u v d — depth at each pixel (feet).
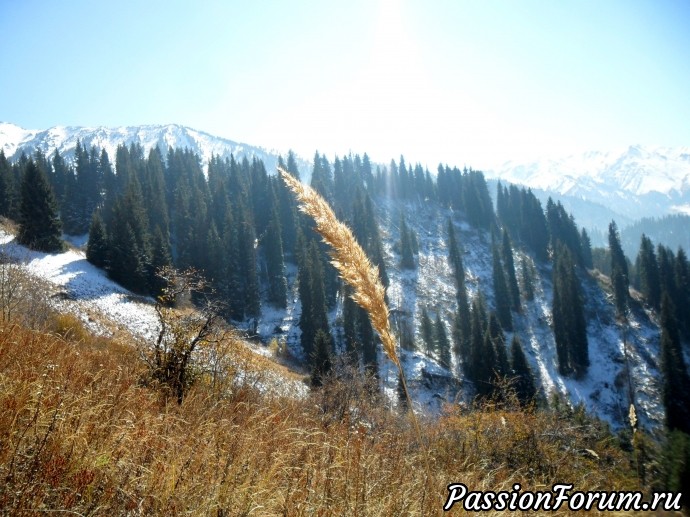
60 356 13.98
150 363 22.54
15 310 32.04
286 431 12.61
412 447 17.24
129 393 12.48
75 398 10.10
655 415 161.58
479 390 122.83
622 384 187.93
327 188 337.72
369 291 8.24
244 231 205.16
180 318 25.14
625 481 15.06
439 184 410.31
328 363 62.59
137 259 143.02
